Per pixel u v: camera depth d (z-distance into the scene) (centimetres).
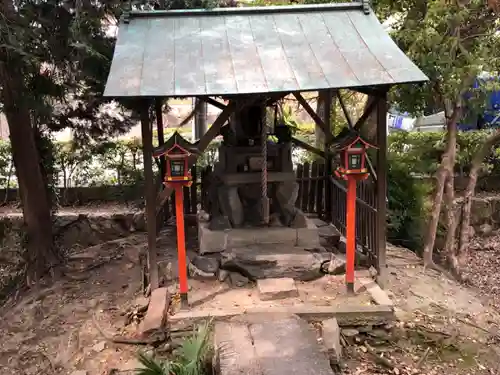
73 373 447
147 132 497
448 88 618
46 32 582
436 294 561
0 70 566
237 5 847
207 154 938
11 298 674
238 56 486
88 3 587
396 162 822
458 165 955
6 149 926
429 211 789
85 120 820
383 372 442
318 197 753
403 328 482
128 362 452
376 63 472
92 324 537
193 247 636
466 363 458
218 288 526
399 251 716
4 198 930
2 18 532
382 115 506
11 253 758
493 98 895
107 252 735
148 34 518
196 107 634
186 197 757
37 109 609
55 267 698
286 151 594
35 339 538
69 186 936
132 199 921
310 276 541
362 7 555
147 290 547
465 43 653
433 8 592
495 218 931
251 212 607
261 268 539
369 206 569
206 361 425
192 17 547
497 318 530
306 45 504
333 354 424
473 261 828
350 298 502
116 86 436
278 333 430
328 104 694
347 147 471
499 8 616
